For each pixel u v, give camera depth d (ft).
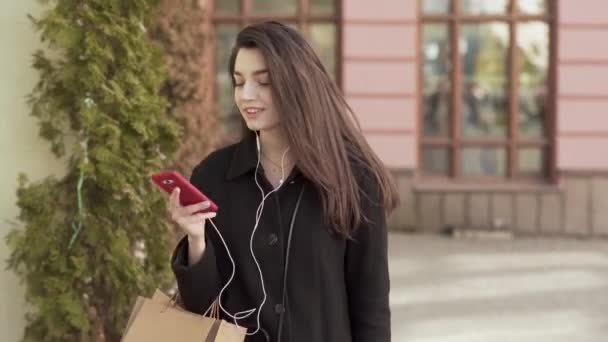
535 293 23.49
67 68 11.44
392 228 32.96
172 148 12.45
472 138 33.35
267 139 7.70
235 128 33.17
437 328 19.97
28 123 12.20
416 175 33.01
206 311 7.41
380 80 32.58
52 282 11.59
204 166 7.93
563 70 32.42
